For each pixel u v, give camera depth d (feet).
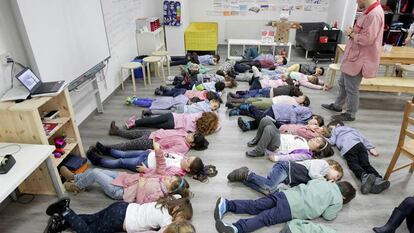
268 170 7.88
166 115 9.64
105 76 11.96
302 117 10.01
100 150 8.38
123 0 13.38
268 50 18.80
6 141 6.37
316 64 16.81
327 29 16.66
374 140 9.40
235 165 8.12
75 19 8.82
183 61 16.85
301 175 7.02
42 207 6.65
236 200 6.52
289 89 11.68
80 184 6.89
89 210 6.55
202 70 14.98
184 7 17.65
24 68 6.91
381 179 7.15
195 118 9.57
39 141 6.31
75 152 7.99
